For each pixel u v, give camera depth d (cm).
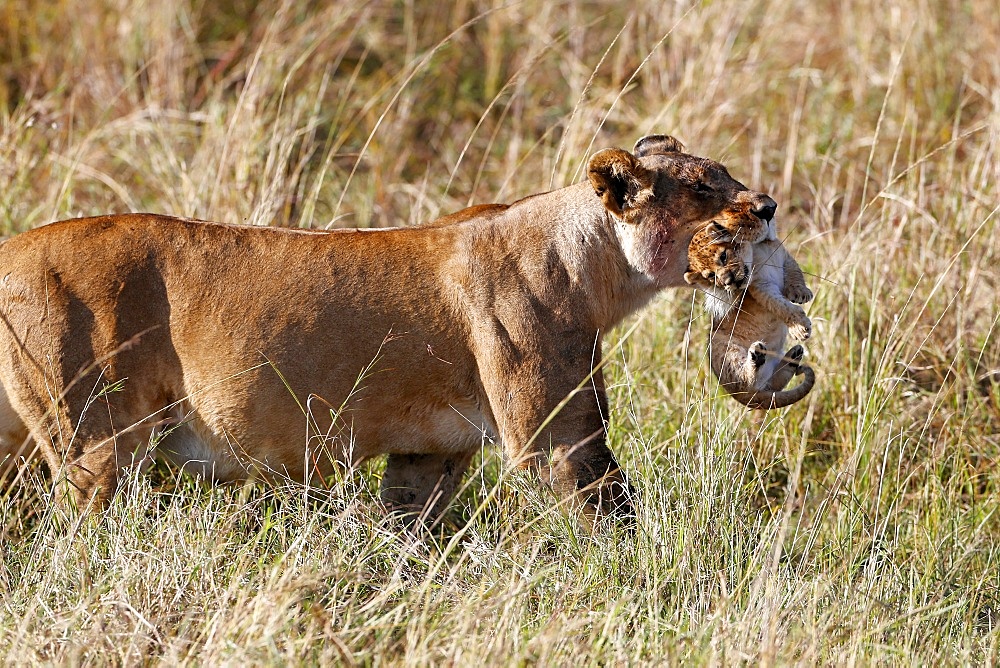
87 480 1370
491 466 1656
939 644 1355
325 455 1438
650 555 1386
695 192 1405
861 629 1287
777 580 1318
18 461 1455
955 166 2228
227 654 1142
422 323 1408
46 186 2092
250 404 1397
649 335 1856
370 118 2475
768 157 2425
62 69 2542
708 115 2467
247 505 1402
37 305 1352
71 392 1355
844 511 1524
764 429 1611
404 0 2888
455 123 2722
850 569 1422
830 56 2791
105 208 2089
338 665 1189
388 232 1438
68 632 1205
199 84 2634
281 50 2436
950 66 2616
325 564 1300
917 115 2509
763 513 1538
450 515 1594
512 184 2323
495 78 2764
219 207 1967
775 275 1399
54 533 1355
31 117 2198
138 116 2272
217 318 1384
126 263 1370
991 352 1859
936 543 1512
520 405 1403
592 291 1431
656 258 1427
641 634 1255
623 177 1394
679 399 1733
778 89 2627
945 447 1669
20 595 1288
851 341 1791
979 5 2695
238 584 1256
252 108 2111
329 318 1395
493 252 1421
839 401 1789
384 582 1370
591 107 2434
